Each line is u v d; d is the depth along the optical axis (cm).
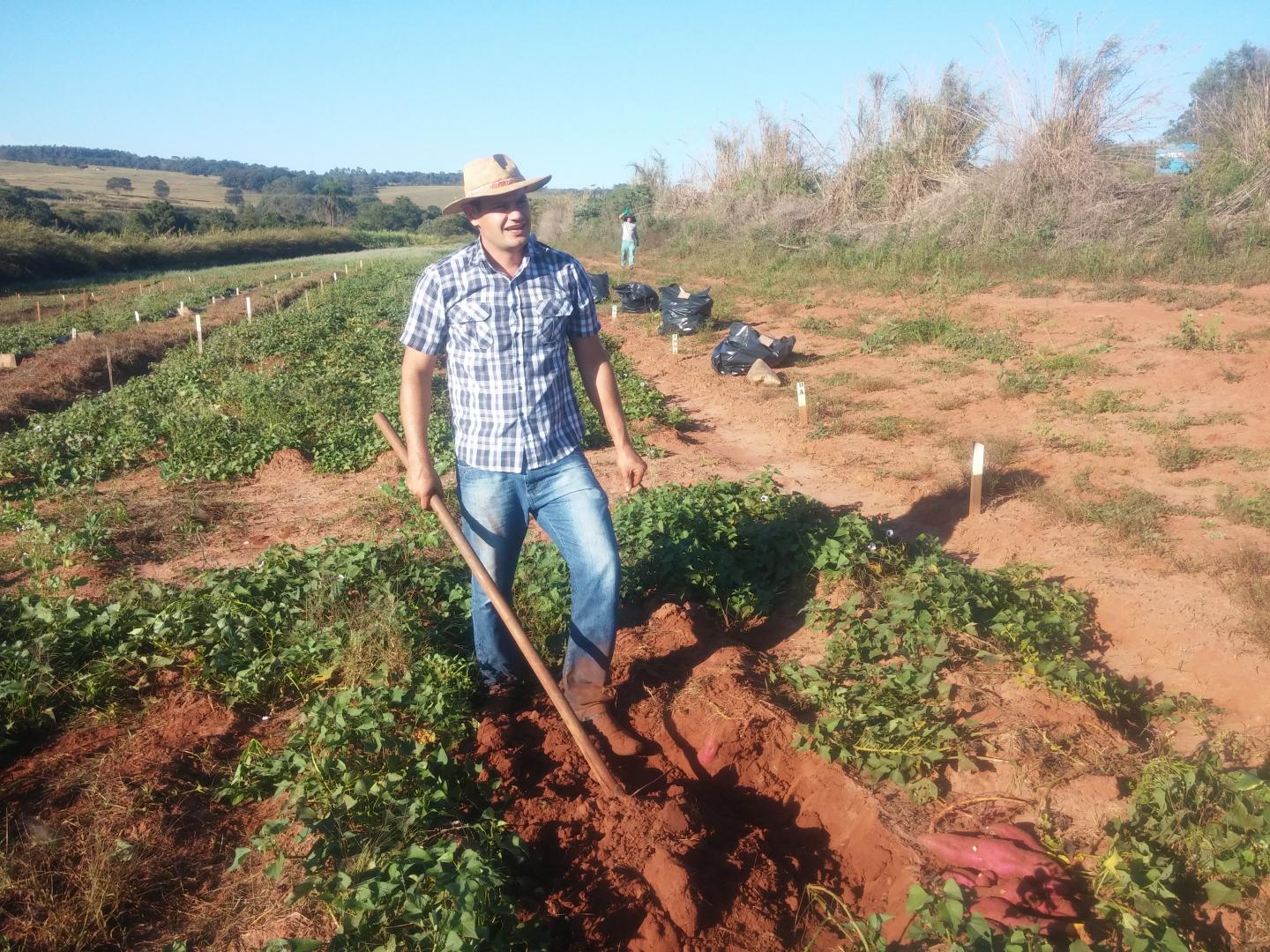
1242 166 1585
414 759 371
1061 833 350
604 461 889
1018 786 373
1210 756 374
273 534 735
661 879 323
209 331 2008
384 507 774
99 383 1523
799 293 1828
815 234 2267
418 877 296
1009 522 656
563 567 556
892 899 328
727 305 1773
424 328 379
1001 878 325
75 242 4553
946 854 337
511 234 366
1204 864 325
